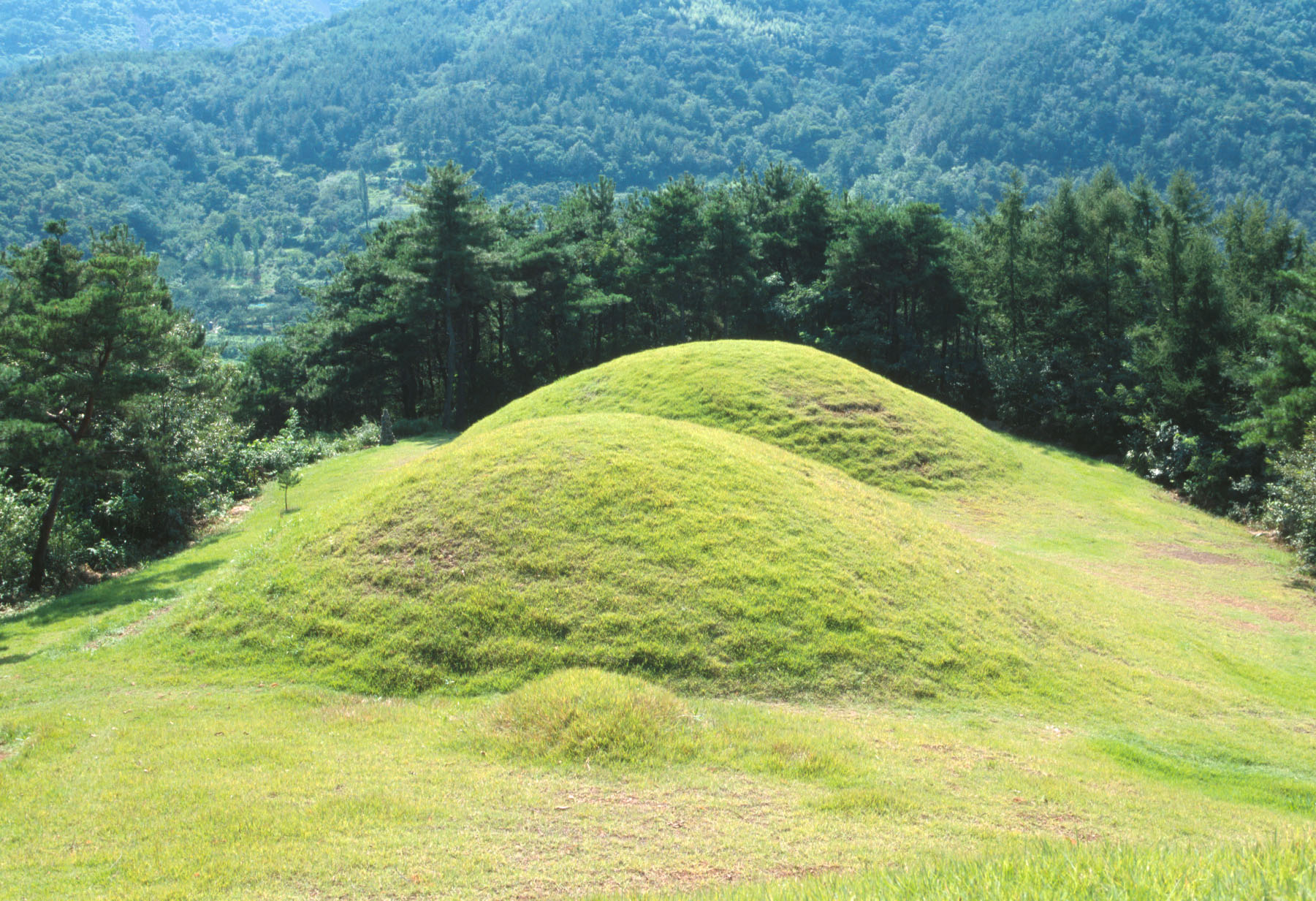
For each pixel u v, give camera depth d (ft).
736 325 195.21
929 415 107.76
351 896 24.20
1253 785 38.29
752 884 23.07
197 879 24.73
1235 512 111.04
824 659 44.68
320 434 163.84
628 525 51.37
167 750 34.76
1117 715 45.09
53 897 23.88
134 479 92.68
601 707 36.88
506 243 193.67
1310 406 88.79
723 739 36.29
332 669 43.68
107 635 53.98
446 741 36.14
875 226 173.58
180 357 86.69
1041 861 20.17
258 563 53.36
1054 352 155.74
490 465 56.85
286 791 30.78
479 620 44.88
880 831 29.19
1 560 76.54
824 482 64.85
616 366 114.11
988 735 40.34
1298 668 57.67
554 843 27.53
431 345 205.46
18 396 76.23
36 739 36.01
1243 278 147.54
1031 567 68.03
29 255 105.70
